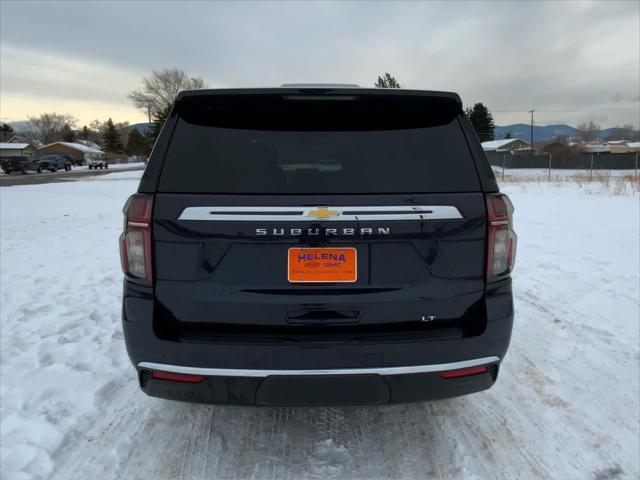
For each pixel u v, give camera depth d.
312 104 2.51
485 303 2.43
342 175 2.38
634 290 5.61
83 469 2.62
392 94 2.47
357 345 2.31
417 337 2.36
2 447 2.77
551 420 3.08
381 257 2.33
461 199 2.38
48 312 5.05
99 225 11.68
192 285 2.32
